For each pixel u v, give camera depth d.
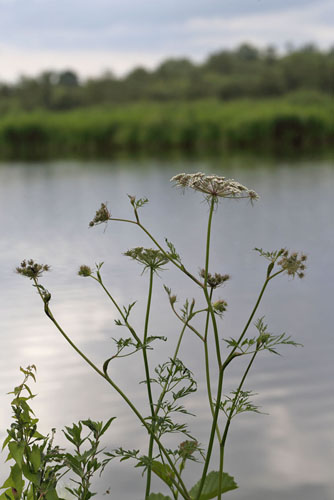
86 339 3.68
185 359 3.33
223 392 2.91
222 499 2.07
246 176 12.88
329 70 38.34
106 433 2.54
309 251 5.93
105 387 2.99
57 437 2.50
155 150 23.30
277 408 2.74
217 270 5.28
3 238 6.98
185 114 24.91
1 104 34.44
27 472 1.56
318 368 3.13
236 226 7.58
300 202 9.39
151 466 1.61
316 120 22.62
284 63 39.22
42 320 4.03
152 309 4.23
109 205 9.44
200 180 1.55
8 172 15.12
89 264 5.62
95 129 24.11
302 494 2.10
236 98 37.69
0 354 3.45
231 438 2.50
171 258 1.62
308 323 3.84
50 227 7.63
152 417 1.62
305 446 2.42
